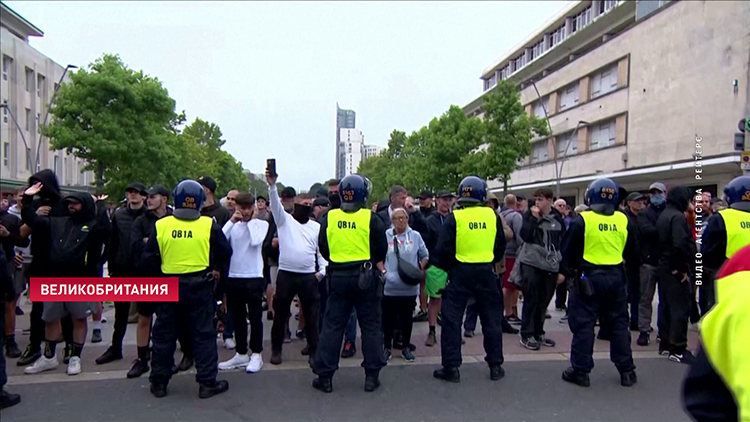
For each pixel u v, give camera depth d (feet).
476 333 24.79
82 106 79.82
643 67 88.33
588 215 17.21
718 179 74.13
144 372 18.11
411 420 14.38
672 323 19.84
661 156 83.51
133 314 26.37
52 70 145.59
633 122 91.15
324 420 14.35
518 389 16.90
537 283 21.80
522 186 135.33
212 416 14.55
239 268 18.37
